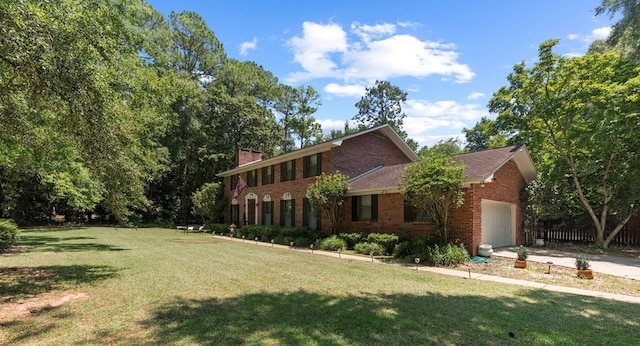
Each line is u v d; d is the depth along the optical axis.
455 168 11.38
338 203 16.00
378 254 12.84
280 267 9.58
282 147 43.72
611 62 15.09
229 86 39.16
